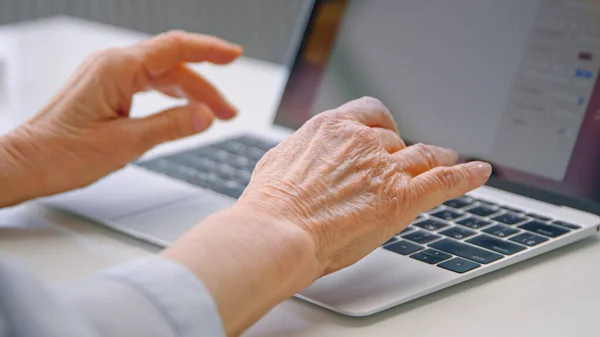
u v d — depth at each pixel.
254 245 0.54
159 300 0.48
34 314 0.41
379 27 0.98
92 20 2.75
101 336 0.45
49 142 0.76
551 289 0.62
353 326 0.57
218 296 0.50
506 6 0.87
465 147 0.86
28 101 1.21
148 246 0.71
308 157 0.61
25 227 0.75
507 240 0.69
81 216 0.77
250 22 2.51
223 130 1.09
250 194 0.59
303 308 0.59
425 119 0.90
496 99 0.85
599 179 0.76
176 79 0.88
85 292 0.48
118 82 0.77
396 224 0.61
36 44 1.53
